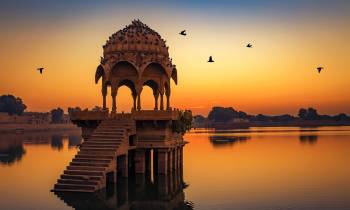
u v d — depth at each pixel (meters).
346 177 43.09
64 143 104.94
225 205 30.38
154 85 50.50
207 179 42.03
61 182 33.03
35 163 57.25
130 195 33.66
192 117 46.19
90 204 29.70
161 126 41.12
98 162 34.56
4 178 42.78
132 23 46.06
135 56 43.25
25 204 29.95
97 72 45.38
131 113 40.62
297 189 36.59
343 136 139.12
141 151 41.56
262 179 42.09
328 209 29.23
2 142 109.88
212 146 91.56
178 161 47.97
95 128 42.56
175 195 33.91
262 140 116.62
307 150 78.50
